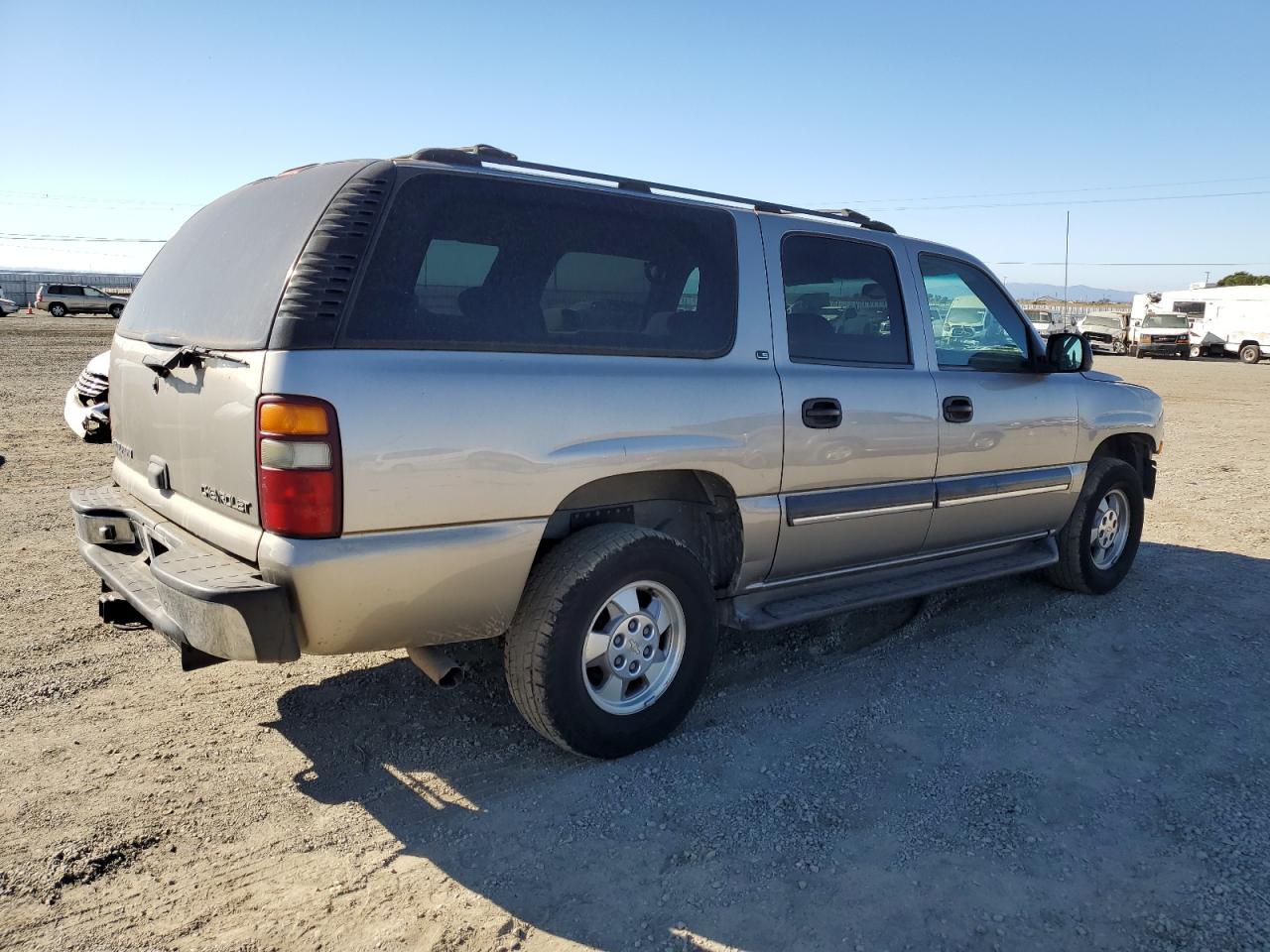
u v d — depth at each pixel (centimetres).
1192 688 412
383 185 291
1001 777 330
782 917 254
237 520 285
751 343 371
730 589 380
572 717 320
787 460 373
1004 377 471
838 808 308
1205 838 293
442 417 284
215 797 309
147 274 393
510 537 300
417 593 287
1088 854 284
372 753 342
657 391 334
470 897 260
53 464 866
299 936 243
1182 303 3869
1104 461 539
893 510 416
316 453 265
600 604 321
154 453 338
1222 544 674
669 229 355
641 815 303
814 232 404
